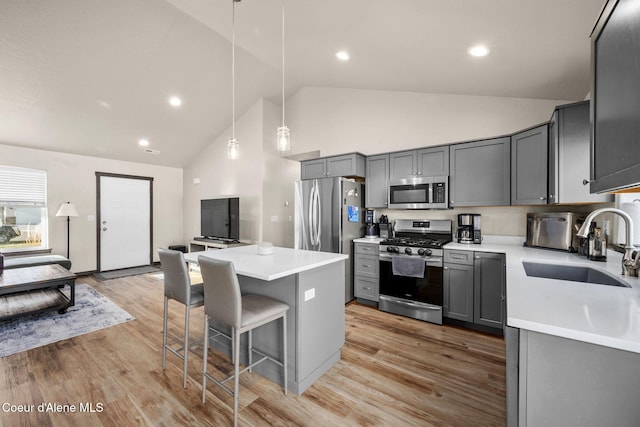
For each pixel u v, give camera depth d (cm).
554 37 173
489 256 272
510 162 282
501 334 271
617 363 84
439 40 210
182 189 662
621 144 82
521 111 302
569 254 234
